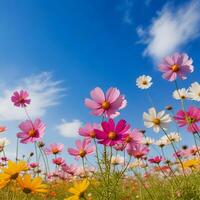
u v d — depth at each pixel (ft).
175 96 2.39
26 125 1.61
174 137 2.37
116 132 1.32
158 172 2.56
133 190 2.38
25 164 1.36
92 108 1.40
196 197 1.67
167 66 1.81
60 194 2.78
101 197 1.36
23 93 2.05
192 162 1.81
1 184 1.32
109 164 1.35
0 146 2.63
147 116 1.81
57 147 2.20
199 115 1.59
